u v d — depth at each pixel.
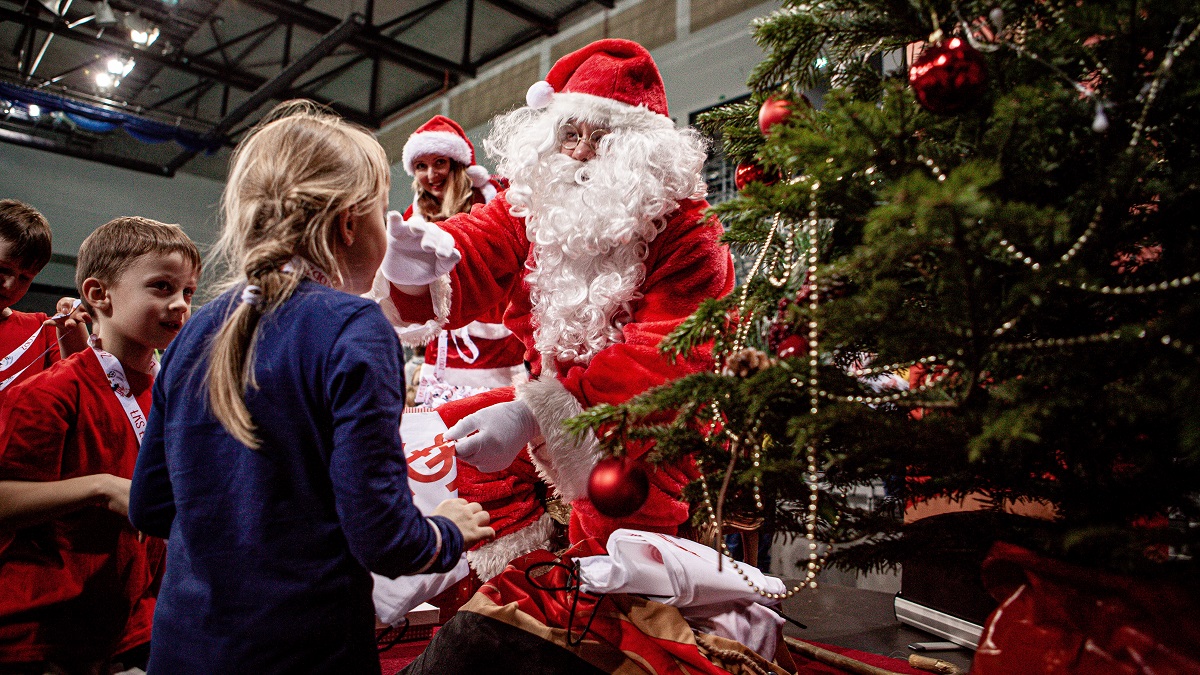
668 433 1.05
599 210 1.57
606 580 1.36
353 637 0.97
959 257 0.72
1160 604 0.78
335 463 0.94
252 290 1.01
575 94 1.68
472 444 1.44
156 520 1.11
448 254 1.48
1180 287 0.81
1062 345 0.82
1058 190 0.88
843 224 1.05
